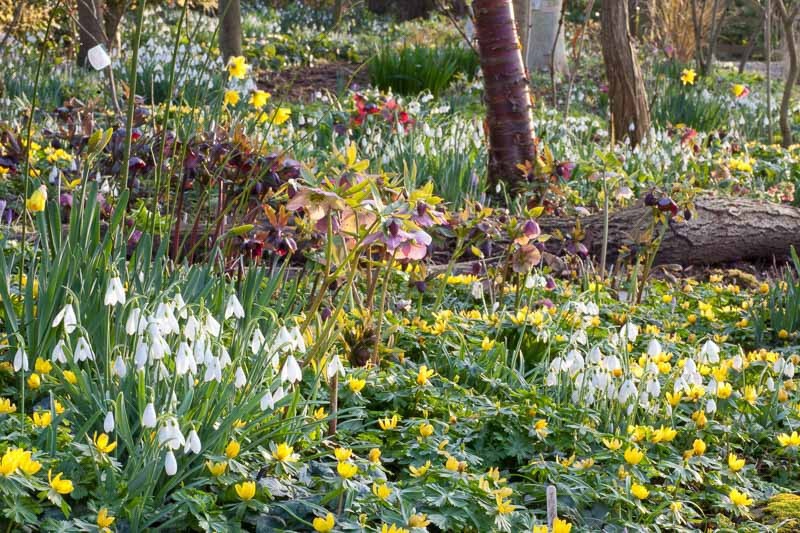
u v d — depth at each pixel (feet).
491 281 16.74
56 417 8.05
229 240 14.51
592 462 9.84
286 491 8.61
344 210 10.77
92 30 42.96
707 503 10.37
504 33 23.26
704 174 26.89
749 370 13.61
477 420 10.66
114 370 8.48
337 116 26.48
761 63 76.54
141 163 15.35
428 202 10.68
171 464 7.34
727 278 21.35
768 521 9.73
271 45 54.13
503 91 23.47
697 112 39.58
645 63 53.21
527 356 13.87
